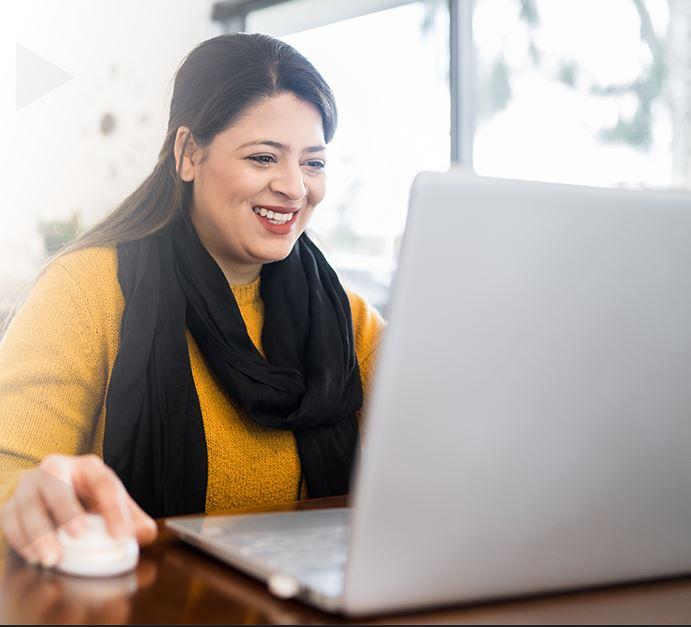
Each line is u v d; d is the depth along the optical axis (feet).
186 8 4.18
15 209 3.62
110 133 3.86
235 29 4.53
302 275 5.04
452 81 9.96
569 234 2.14
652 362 2.29
